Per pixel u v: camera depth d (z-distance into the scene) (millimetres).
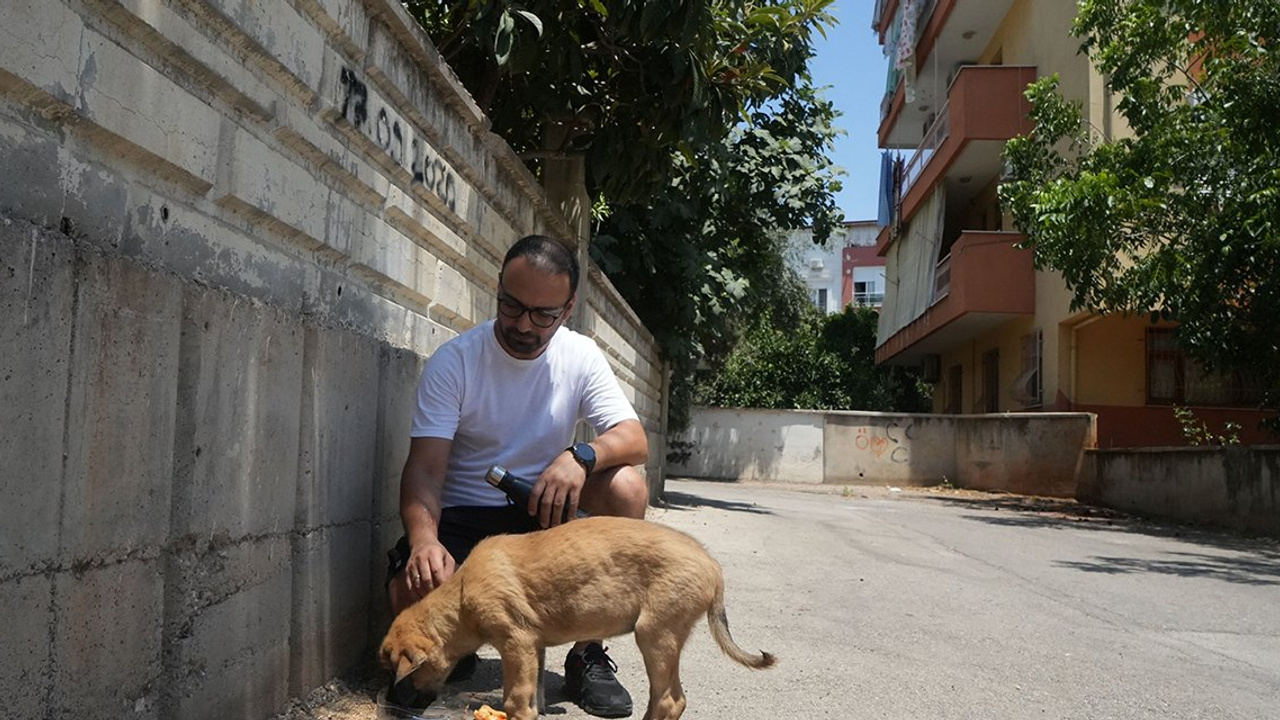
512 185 6297
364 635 3967
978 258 19719
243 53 2875
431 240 4801
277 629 3160
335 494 3619
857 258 59094
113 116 2279
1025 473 19828
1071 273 13531
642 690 4176
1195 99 15586
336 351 3590
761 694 4137
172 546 2551
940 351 27656
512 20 5562
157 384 2447
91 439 2199
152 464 2443
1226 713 4156
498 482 3725
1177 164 13016
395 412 4289
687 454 25500
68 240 2098
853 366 33906
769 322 32281
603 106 7215
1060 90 18141
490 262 5988
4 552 1938
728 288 15391
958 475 22719
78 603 2180
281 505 3166
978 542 10727
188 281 2615
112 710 2320
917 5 24250
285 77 3123
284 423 3170
